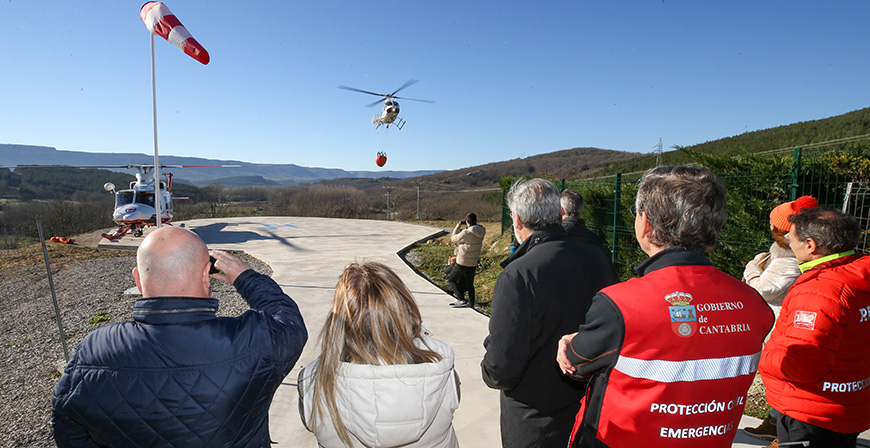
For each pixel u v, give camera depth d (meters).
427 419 1.46
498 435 3.18
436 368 1.46
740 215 5.36
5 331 5.59
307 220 22.44
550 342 1.86
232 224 20.14
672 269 1.34
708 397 1.25
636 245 7.21
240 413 1.40
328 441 1.57
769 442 2.82
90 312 6.41
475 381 4.07
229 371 1.37
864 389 1.86
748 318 1.30
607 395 1.33
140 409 1.30
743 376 1.29
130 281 8.44
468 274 6.59
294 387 3.97
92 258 11.15
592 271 1.96
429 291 7.58
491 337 1.85
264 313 1.57
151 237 1.46
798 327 1.83
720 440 1.29
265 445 1.57
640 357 1.24
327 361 1.50
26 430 3.34
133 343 1.34
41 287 7.91
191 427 1.33
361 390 1.42
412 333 1.60
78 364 1.35
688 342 1.22
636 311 1.25
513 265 1.90
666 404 1.24
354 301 1.52
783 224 2.40
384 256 11.34
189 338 1.36
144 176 15.30
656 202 1.41
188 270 1.45
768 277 2.46
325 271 9.37
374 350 1.48
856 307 1.79
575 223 2.34
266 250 12.49
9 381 4.18
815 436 1.92
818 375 1.80
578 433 1.49
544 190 2.06
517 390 1.96
